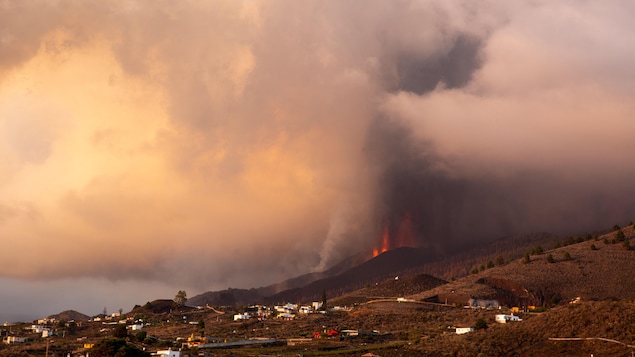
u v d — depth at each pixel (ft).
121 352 611.47
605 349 605.73
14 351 649.20
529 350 641.81
